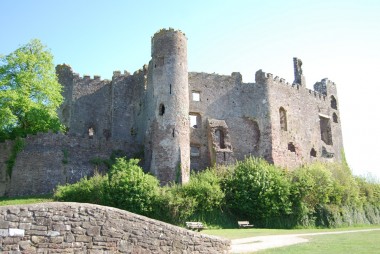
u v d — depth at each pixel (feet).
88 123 163.32
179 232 44.62
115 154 131.23
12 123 126.00
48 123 132.26
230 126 156.87
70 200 98.22
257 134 160.35
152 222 42.86
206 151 149.79
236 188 110.11
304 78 188.44
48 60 138.92
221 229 93.97
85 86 167.32
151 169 127.54
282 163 159.22
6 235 34.65
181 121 130.93
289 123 170.09
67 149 124.16
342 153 196.24
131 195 93.45
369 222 127.95
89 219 38.93
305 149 174.70
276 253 48.78
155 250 42.39
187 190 102.37
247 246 56.39
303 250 51.65
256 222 106.63
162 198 95.09
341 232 86.02
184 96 134.82
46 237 36.42
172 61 135.74
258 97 163.32
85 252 38.11
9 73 133.18
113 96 162.61
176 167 125.18
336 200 121.80
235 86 162.40
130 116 162.30
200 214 99.86
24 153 119.55
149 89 141.69
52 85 138.51
